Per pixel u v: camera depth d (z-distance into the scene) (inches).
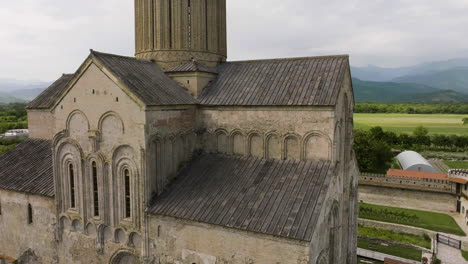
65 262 1084.5
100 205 983.6
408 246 1555.1
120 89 918.4
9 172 1282.0
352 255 1257.4
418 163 3068.4
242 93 1057.5
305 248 723.4
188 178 987.9
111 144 949.8
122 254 975.6
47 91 1547.7
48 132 1459.2
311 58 1093.8
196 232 850.1
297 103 938.7
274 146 987.3
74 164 1023.0
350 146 1166.3
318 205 794.2
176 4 1194.6
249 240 784.3
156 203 918.4
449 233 1774.1
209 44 1253.1
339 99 975.6
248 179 927.7
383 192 2381.9
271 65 1137.4
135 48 1302.9
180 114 1015.0
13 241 1217.4
